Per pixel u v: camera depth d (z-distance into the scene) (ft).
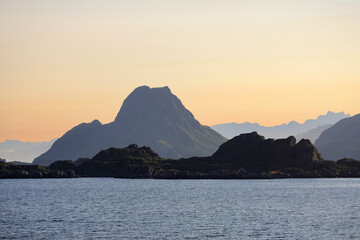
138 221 595.88
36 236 495.41
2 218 625.41
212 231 521.24
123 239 480.64
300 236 491.72
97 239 481.05
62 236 495.41
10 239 480.23
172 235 500.33
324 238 481.87
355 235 495.82
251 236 493.36
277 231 518.78
